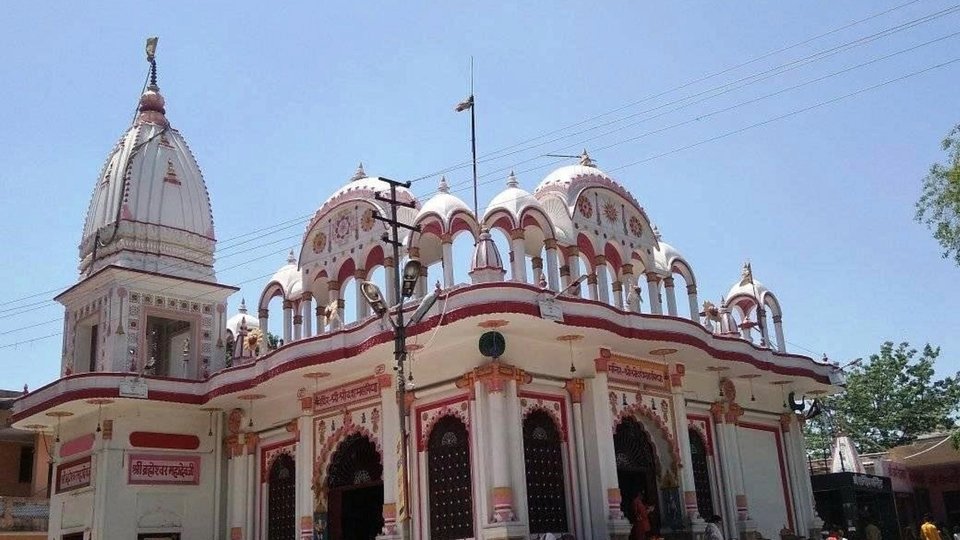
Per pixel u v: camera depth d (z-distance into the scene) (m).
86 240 28.27
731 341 22.47
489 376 17.77
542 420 19.05
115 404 23.16
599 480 18.91
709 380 24.06
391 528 18.91
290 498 22.94
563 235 21.67
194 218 28.45
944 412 44.53
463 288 17.06
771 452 26.23
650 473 21.42
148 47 31.16
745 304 27.78
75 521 23.86
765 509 25.08
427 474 18.83
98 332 25.56
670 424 21.61
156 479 23.70
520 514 17.17
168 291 26.19
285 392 23.03
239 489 23.86
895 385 45.91
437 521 18.48
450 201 20.39
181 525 23.88
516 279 19.23
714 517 21.52
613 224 23.44
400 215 22.53
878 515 30.34
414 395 19.39
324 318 24.69
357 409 20.98
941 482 37.00
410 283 14.75
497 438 17.41
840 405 45.75
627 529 18.62
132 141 28.84
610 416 19.50
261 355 23.38
